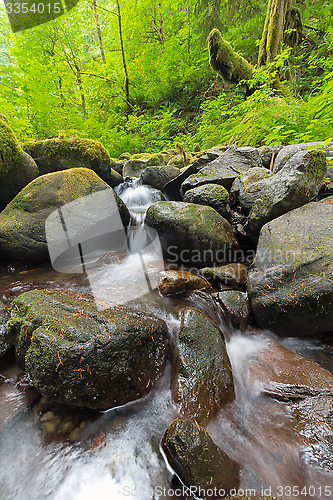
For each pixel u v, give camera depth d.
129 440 1.22
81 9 9.50
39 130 6.09
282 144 3.79
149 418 1.33
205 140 7.04
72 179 3.07
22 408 1.36
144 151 8.90
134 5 10.11
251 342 1.83
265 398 1.38
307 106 3.56
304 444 1.12
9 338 1.66
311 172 2.29
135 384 1.41
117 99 10.15
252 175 3.06
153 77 10.33
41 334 1.37
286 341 1.83
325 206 2.16
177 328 1.75
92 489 1.05
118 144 8.38
